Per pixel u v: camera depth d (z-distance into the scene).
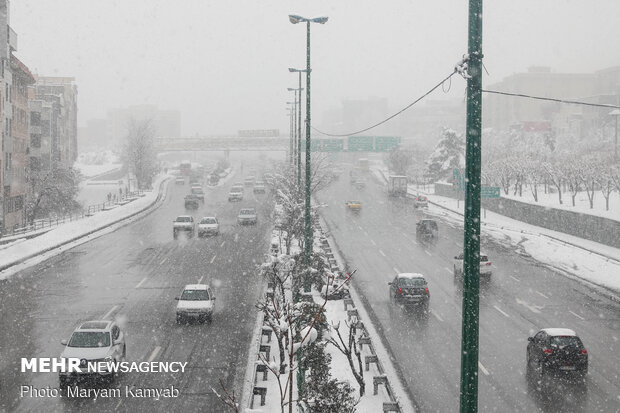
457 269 33.25
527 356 19.14
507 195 72.56
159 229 54.41
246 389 16.58
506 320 24.39
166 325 23.20
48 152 83.31
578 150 100.81
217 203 81.06
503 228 54.41
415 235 51.09
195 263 36.97
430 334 22.19
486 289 30.41
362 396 15.93
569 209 50.84
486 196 66.44
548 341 17.89
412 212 70.56
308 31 25.23
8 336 21.70
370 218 63.97
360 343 18.98
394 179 92.88
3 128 55.91
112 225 57.41
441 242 47.00
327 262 30.67
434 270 35.44
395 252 41.97
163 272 34.12
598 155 85.19
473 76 9.34
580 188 67.31
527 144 106.12
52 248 42.88
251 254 40.19
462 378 9.26
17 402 15.48
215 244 44.84
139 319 24.11
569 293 29.56
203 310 23.42
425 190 105.06
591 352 20.17
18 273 34.19
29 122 70.56
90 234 50.97
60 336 21.69
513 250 43.19
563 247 42.50
